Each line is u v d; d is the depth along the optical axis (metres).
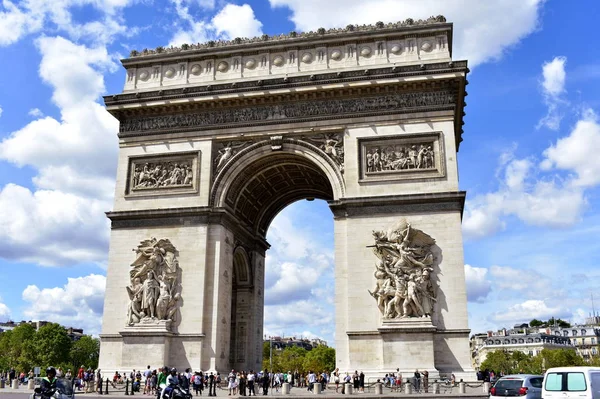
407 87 77.00
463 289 69.44
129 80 86.12
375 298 70.94
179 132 82.50
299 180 92.19
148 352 73.00
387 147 76.25
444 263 70.69
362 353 69.56
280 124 79.75
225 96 80.31
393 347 68.06
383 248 71.69
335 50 81.38
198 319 74.50
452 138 74.69
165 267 76.94
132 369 72.75
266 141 79.75
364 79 77.06
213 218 78.44
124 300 77.12
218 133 81.31
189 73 84.75
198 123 82.25
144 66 86.44
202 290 75.38
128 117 84.44
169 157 82.00
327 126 78.31
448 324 68.75
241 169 79.94
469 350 67.56
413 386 64.06
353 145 76.88
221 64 84.25
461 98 80.56
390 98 77.44
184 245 77.62
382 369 68.00
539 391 41.25
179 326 74.81
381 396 60.31
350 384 64.69
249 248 92.56
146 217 79.56
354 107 78.12
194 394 67.94
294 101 80.00
